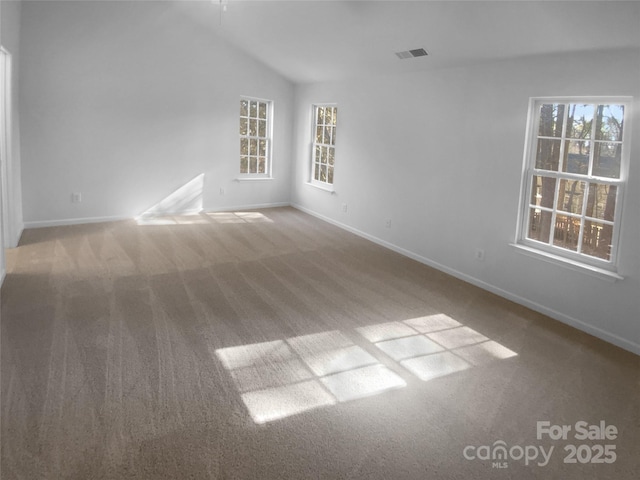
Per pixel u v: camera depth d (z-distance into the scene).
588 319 4.10
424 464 2.45
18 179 6.48
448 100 5.41
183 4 7.14
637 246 3.70
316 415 2.83
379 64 6.18
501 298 4.89
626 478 2.42
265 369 3.33
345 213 7.62
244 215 8.38
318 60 7.05
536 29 3.95
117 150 7.42
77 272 5.14
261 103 8.81
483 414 2.90
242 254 6.11
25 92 6.58
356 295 4.83
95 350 3.48
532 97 4.44
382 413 2.87
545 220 4.54
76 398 2.88
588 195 4.13
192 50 7.76
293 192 9.33
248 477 2.31
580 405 3.04
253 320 4.13
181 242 6.53
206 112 8.11
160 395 2.96
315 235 7.23
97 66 7.02
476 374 3.37
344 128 7.46
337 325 4.10
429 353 3.66
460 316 4.39
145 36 7.31
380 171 6.70
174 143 7.91
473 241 5.24
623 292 3.81
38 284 4.73
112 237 6.61
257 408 2.87
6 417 2.67
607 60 3.79
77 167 7.14
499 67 4.74
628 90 3.67
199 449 2.49
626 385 3.29
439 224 5.71
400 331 4.03
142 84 7.43
